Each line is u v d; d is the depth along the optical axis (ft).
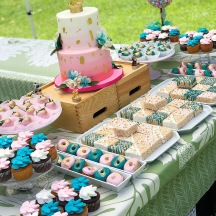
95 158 5.85
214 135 6.72
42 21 25.07
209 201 8.21
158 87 7.88
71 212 4.69
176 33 9.58
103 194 5.28
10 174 5.24
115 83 7.23
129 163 5.57
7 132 6.40
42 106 6.81
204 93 7.24
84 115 6.80
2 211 5.25
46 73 9.27
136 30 20.06
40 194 4.95
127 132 6.24
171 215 6.19
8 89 9.42
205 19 18.20
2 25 25.98
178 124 6.36
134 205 5.17
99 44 6.98
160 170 5.62
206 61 8.86
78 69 7.04
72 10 7.04
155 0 9.62
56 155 5.61
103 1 24.36
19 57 10.66
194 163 6.57
